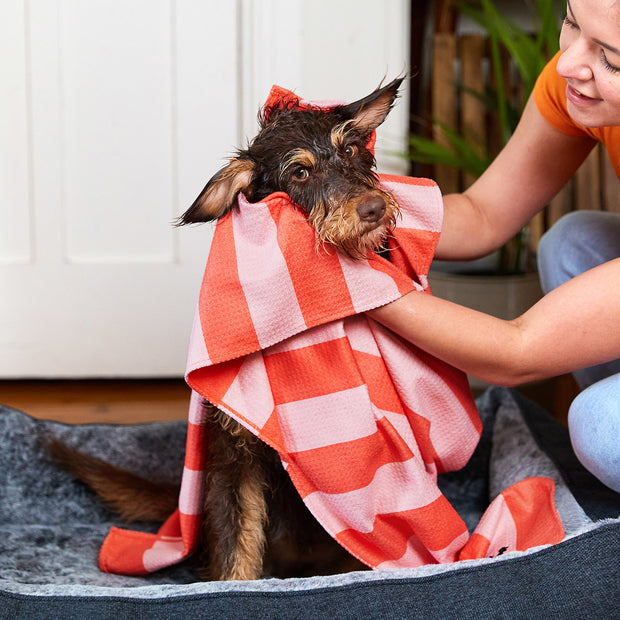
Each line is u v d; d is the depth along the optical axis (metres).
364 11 3.09
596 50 1.25
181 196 3.19
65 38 3.06
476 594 1.28
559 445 1.94
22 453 2.03
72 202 3.16
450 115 4.07
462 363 1.43
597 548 1.33
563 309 1.40
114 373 3.28
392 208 1.47
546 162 1.77
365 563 1.51
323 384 1.46
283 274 1.37
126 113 3.13
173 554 1.71
